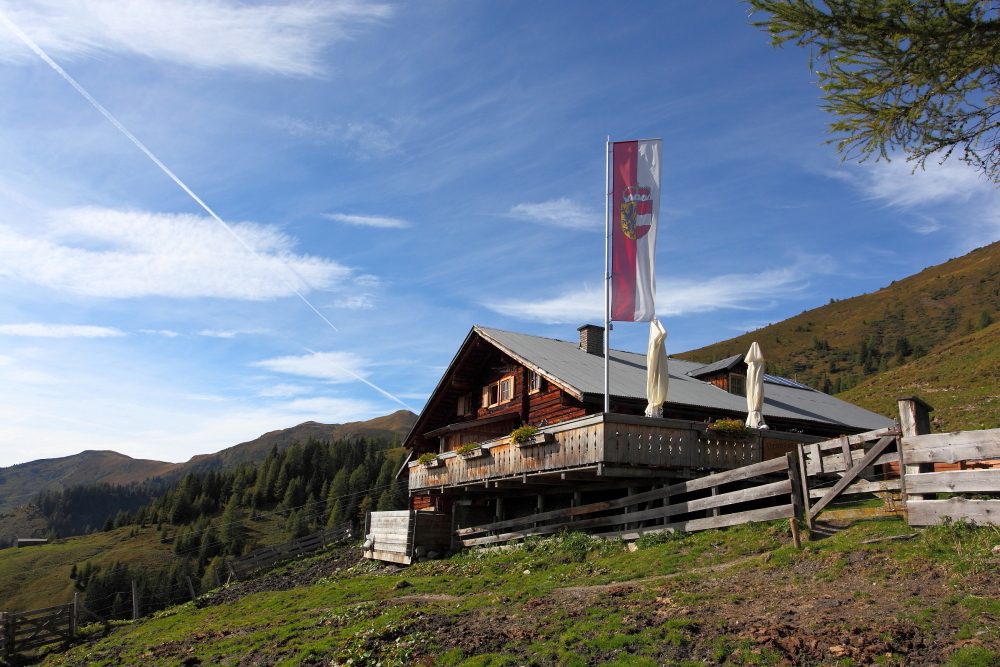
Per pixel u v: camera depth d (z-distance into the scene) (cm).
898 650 790
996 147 949
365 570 2609
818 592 1033
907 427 1424
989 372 6150
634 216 2016
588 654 957
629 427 1853
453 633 1192
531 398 2778
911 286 19688
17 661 2545
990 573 927
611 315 1997
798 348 17938
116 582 6481
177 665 1469
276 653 1366
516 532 2262
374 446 10844
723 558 1366
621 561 1562
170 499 10069
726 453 1991
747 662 836
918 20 854
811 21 884
